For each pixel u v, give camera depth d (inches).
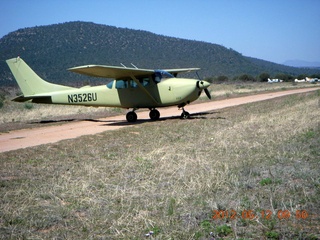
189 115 658.2
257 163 281.9
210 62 7696.9
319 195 203.9
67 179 261.1
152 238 165.6
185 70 781.3
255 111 685.3
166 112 822.5
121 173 273.3
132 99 660.1
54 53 7386.8
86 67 567.2
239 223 177.6
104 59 7273.6
